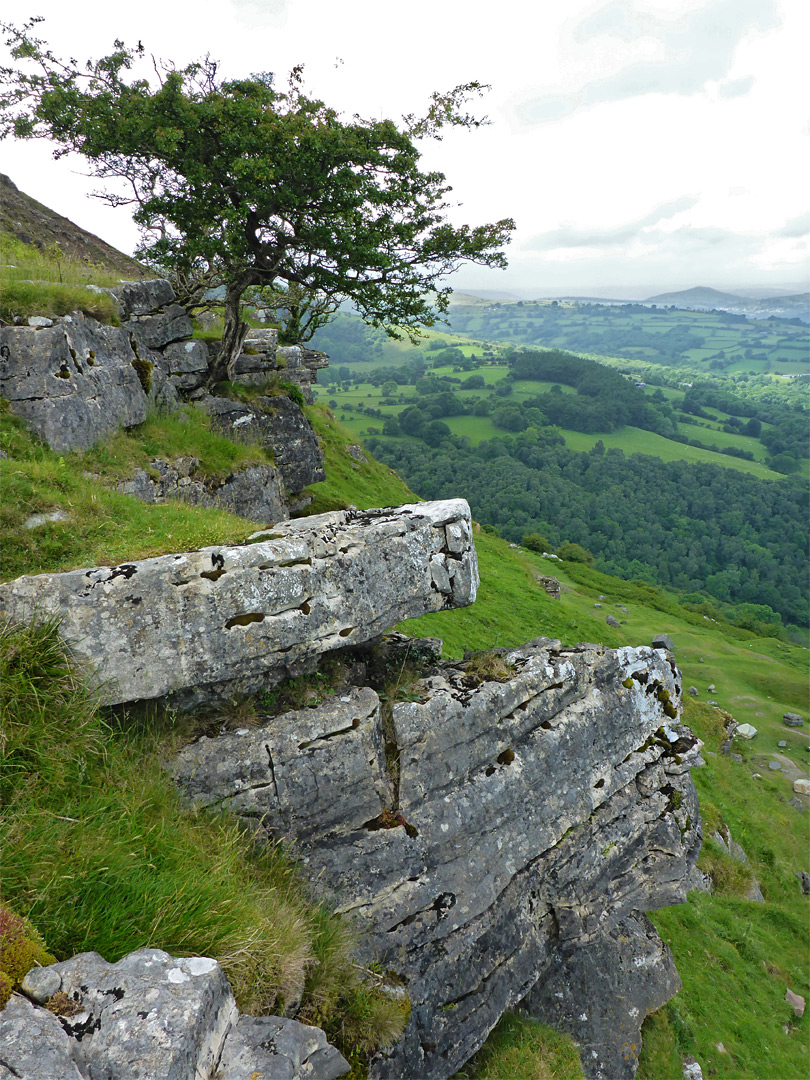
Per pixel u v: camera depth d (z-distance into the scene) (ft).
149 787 12.37
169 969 10.06
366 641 15.49
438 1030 14.35
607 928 17.89
